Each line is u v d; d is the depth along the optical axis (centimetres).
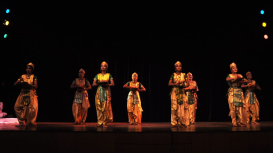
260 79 862
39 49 811
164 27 849
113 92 852
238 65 862
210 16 835
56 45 823
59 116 813
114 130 395
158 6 821
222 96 873
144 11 827
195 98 724
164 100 861
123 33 849
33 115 545
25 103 541
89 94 844
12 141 375
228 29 848
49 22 813
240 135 370
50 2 789
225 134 369
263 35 843
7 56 779
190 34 857
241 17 835
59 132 371
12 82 780
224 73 870
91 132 368
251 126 509
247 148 368
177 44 865
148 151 363
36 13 799
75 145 368
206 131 371
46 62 816
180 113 496
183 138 364
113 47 852
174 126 491
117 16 827
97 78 539
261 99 864
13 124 589
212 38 857
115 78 852
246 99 713
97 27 835
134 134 365
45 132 372
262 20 832
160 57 865
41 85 811
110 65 849
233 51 862
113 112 851
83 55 837
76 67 831
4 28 774
